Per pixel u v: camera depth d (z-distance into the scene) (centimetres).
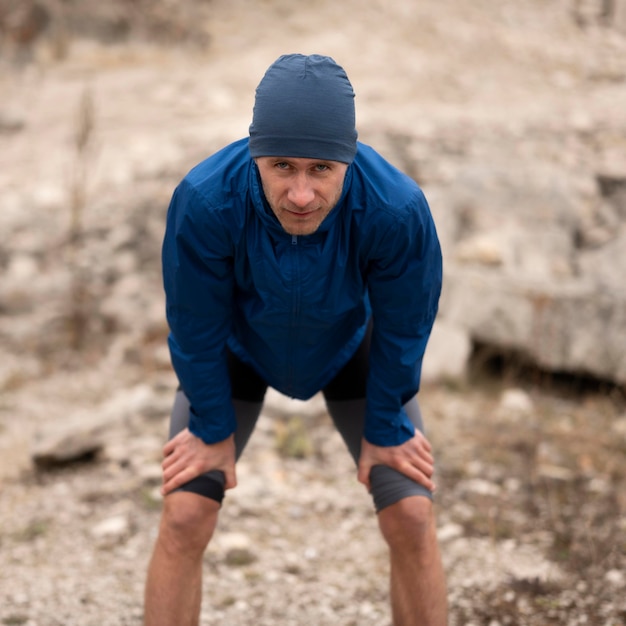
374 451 295
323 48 1435
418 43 1482
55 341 741
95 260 820
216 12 1588
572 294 660
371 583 418
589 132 1076
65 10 1455
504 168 905
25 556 439
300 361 293
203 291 270
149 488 501
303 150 233
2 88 1255
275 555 441
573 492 496
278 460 538
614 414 622
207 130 1069
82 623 384
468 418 605
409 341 278
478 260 768
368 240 259
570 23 1647
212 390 285
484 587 405
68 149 1034
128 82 1288
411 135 1030
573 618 378
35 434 550
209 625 382
